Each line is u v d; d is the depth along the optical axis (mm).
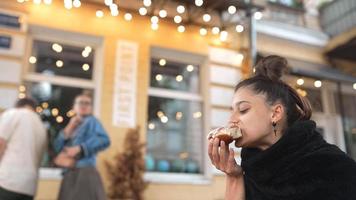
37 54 4801
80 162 3414
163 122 5332
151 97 5340
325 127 6793
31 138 3305
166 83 5504
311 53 6887
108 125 4750
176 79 5586
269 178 1030
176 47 5441
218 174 5227
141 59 5164
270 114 1134
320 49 7008
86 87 4949
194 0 5328
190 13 5512
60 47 4934
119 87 4938
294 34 6723
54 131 4672
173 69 5602
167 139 5305
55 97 4793
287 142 1020
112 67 4965
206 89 5562
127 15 5059
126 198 4316
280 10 6992
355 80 6836
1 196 3049
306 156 999
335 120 6887
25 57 4617
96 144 3492
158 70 5496
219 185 5188
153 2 5125
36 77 4703
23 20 4570
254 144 1140
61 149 3629
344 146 6840
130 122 4879
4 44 4402
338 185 973
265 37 6395
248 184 1106
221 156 1139
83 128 3590
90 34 4941
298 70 6219
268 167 1035
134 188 4375
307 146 1019
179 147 5359
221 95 5520
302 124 1041
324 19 7445
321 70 6590
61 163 3412
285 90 1180
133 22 5223
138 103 5004
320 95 6891
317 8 7531
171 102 5465
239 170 1148
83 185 3330
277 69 1253
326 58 7039
